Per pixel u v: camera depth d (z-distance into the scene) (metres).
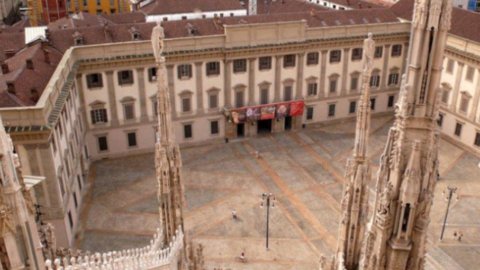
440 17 15.95
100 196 65.81
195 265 33.62
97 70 71.19
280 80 82.44
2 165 11.52
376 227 19.36
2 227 11.68
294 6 101.62
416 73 16.83
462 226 58.56
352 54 86.00
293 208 63.12
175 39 73.56
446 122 83.56
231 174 71.75
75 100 68.12
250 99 81.94
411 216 18.55
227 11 95.06
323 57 83.81
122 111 75.25
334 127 88.44
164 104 27.34
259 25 76.81
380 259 19.61
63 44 71.00
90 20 84.12
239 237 57.25
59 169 53.62
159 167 28.91
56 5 121.69
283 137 84.31
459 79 79.19
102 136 75.50
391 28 86.19
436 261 52.59
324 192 67.00
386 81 90.69
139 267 26.02
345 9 97.62
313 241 56.69
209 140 82.50
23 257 12.32
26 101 51.47
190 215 61.38
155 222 60.09
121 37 74.00
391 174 18.41
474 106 76.88
